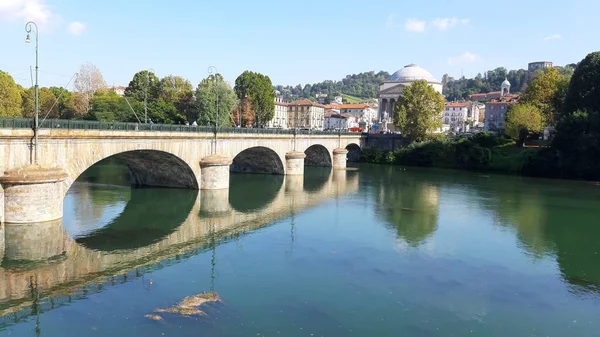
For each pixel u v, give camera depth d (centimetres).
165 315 2170
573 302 2548
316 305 2370
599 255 3441
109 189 5594
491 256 3356
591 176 8444
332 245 3506
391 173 9375
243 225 4084
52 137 3425
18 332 1969
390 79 18338
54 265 2853
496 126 19675
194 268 2880
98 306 2255
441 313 2344
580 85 9481
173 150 4906
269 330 2070
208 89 10150
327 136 9625
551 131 10531
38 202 3294
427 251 3434
